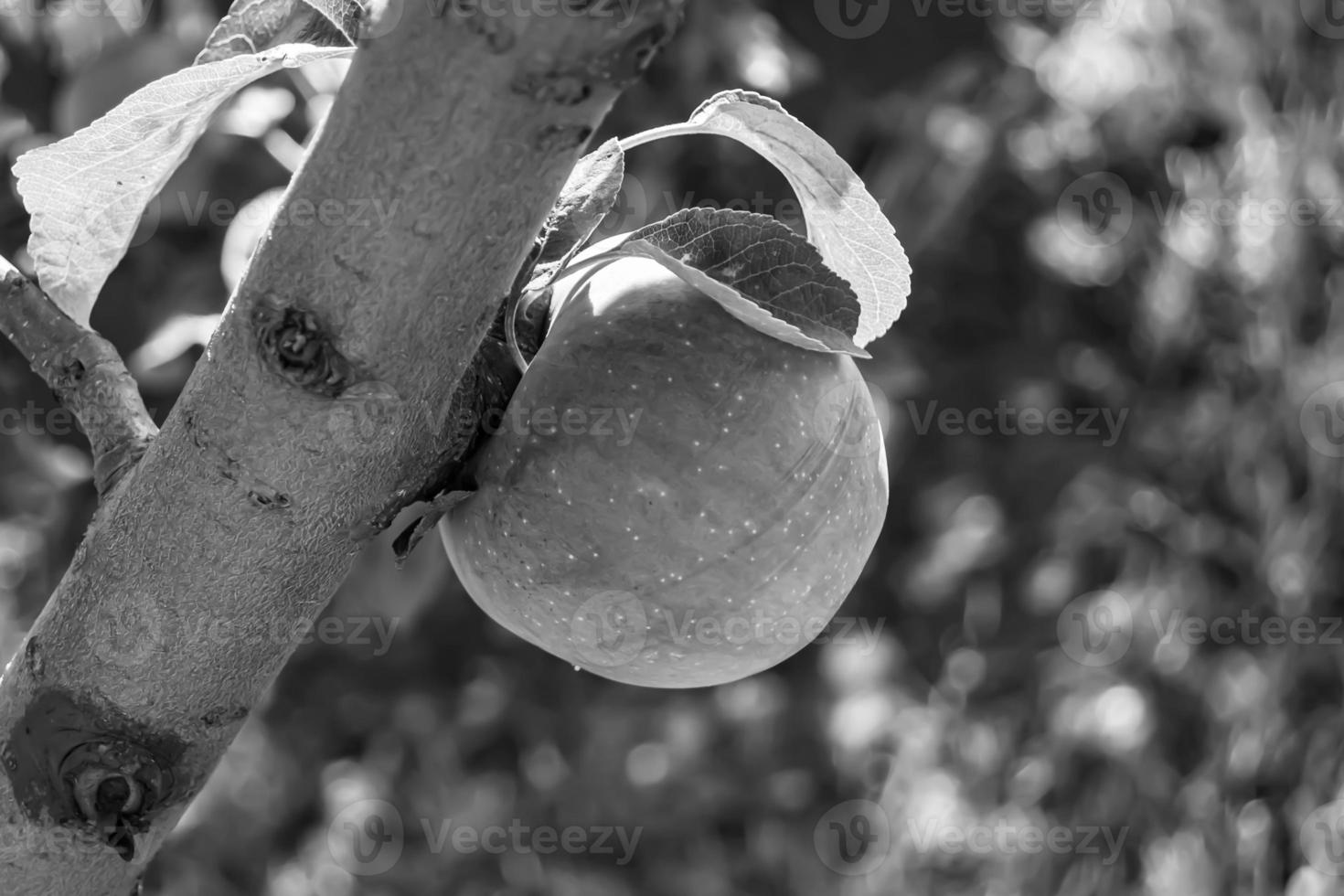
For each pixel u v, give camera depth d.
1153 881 1.01
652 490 0.39
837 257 0.43
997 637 1.13
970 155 1.03
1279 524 0.92
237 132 0.63
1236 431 0.98
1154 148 1.12
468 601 1.05
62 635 0.37
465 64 0.32
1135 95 1.11
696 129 0.41
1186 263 1.08
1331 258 0.91
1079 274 1.14
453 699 1.09
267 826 1.03
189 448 0.35
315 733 1.07
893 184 0.99
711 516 0.39
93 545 0.37
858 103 0.94
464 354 0.35
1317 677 0.87
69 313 0.41
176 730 0.37
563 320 0.41
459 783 1.13
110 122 0.39
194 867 0.99
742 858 1.19
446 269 0.33
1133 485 1.08
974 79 0.99
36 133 0.75
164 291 0.71
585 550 0.40
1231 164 1.08
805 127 0.41
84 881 0.38
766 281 0.40
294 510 0.35
